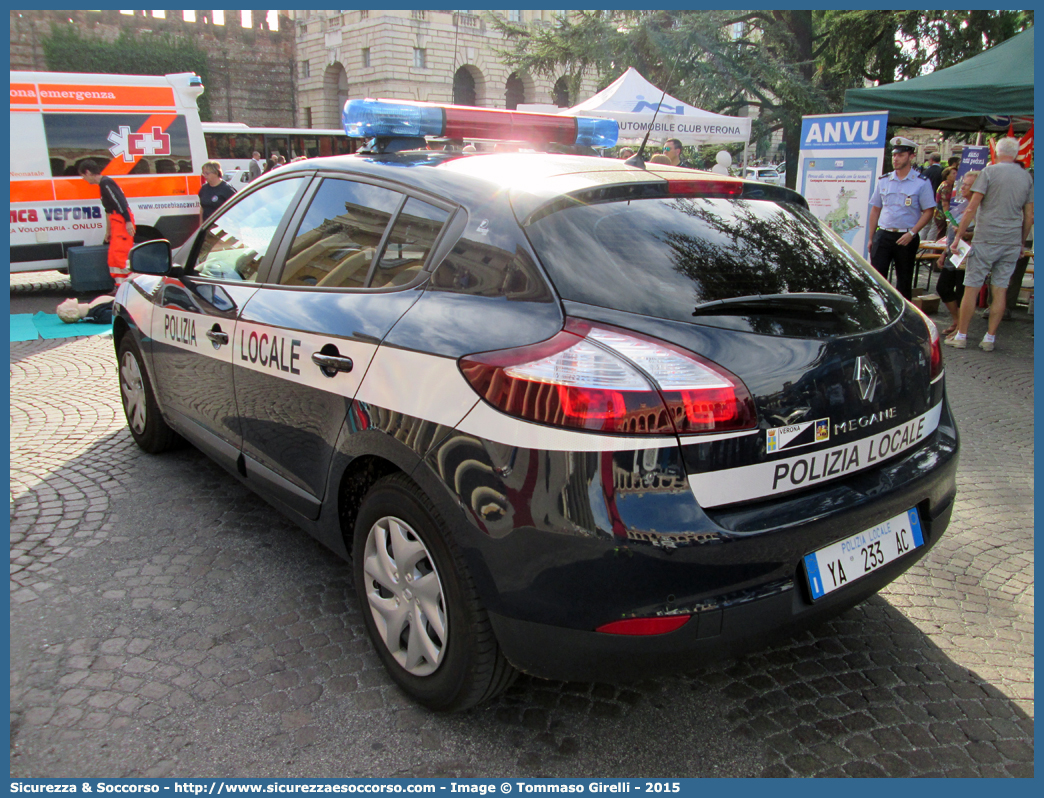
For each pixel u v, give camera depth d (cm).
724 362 182
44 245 1088
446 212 227
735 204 236
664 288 192
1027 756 218
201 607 282
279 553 324
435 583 213
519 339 189
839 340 204
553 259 197
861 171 902
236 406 306
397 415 212
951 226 909
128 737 216
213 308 319
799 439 191
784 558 188
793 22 2789
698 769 211
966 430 515
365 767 208
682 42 2528
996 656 266
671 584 176
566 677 193
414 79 4259
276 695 235
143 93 1145
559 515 177
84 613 276
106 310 843
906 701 241
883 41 2839
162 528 345
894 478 215
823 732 227
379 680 243
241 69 4800
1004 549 347
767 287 205
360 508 239
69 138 1089
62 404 532
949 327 852
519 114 328
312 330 253
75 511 360
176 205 1187
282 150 2703
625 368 176
